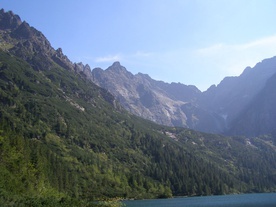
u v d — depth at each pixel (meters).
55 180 178.75
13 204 100.12
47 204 112.25
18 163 148.25
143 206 176.12
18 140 173.38
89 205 129.50
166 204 193.75
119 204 162.50
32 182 146.25
